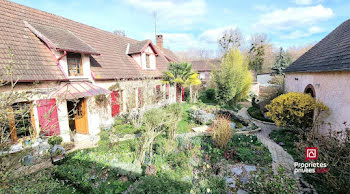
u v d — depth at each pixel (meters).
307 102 9.98
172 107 11.73
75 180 5.78
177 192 4.67
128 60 16.75
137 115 12.73
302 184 6.04
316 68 10.60
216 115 14.00
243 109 19.62
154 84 16.62
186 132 11.19
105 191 5.43
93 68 12.17
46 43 9.77
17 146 7.60
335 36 12.63
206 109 15.87
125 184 5.79
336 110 8.98
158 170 6.52
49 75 9.01
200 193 5.33
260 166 7.29
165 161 7.19
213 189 5.55
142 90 14.62
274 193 5.29
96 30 16.38
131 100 13.21
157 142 7.98
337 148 6.04
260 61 41.75
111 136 9.97
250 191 5.73
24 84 8.16
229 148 8.47
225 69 18.50
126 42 19.08
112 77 12.95
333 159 5.63
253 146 8.95
